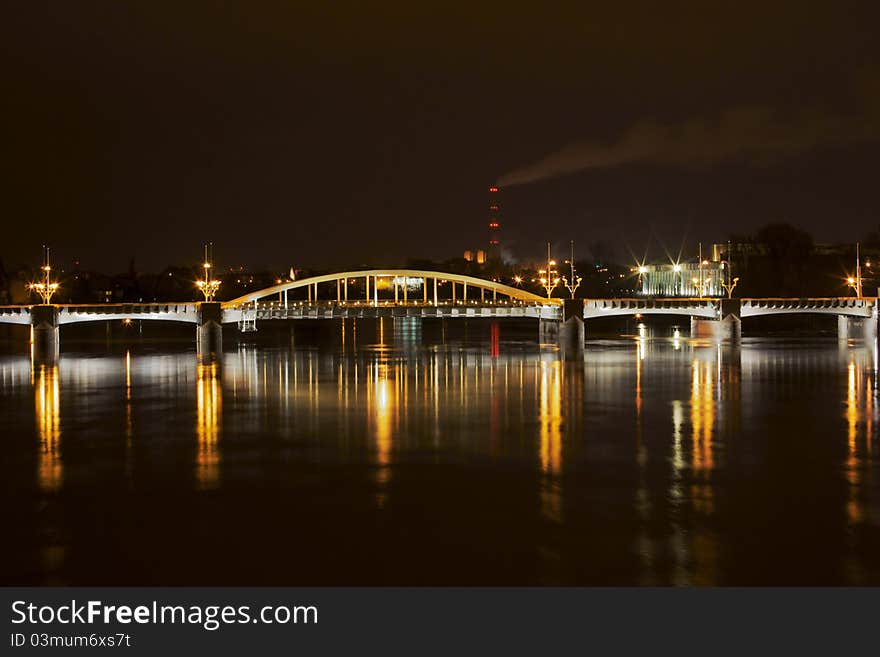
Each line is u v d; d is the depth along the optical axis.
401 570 30.36
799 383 81.19
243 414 63.41
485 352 124.38
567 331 125.75
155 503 38.72
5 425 58.72
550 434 54.69
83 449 50.47
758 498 38.94
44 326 108.31
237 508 37.84
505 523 35.34
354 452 49.31
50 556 32.03
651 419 60.41
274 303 142.75
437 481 42.38
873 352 119.44
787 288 190.00
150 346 139.88
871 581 29.14
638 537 33.47
